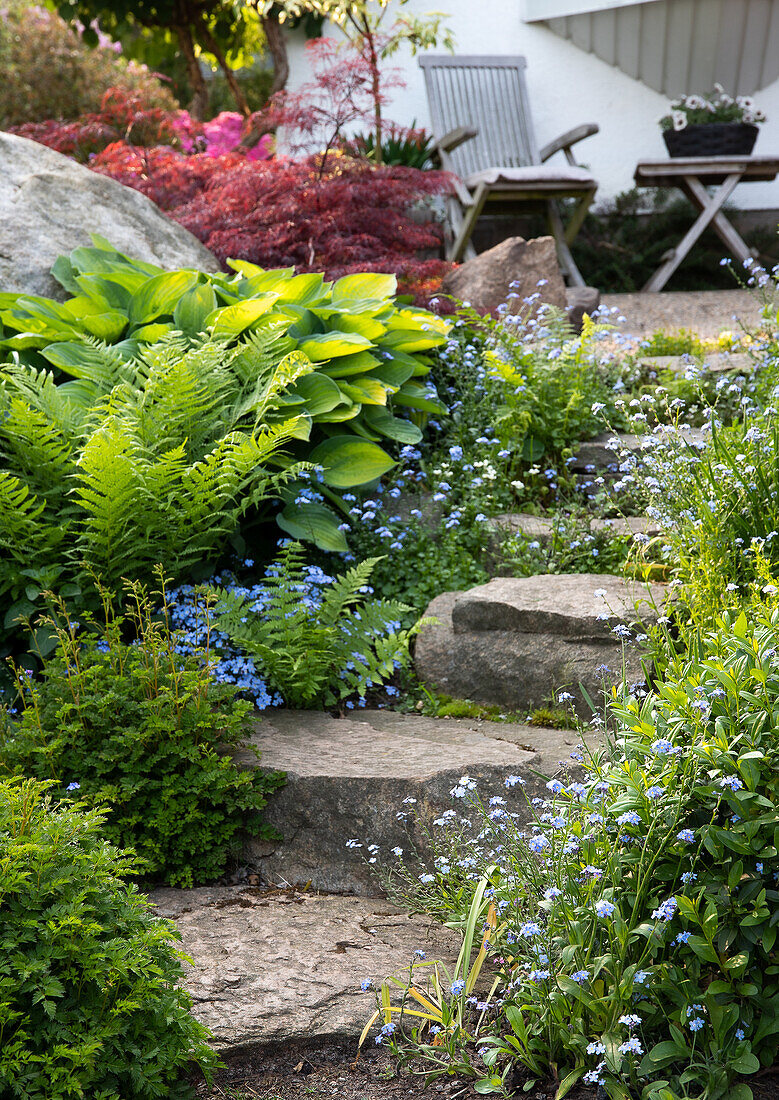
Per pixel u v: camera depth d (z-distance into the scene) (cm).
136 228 532
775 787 183
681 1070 181
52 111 938
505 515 412
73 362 400
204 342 402
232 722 274
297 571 379
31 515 330
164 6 1030
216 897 259
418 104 958
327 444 396
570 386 457
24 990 162
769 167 901
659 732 199
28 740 271
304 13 944
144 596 315
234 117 918
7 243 475
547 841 194
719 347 577
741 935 182
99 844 196
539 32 983
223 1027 202
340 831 269
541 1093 186
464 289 620
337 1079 194
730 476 314
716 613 281
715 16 949
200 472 331
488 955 225
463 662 345
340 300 457
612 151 1010
